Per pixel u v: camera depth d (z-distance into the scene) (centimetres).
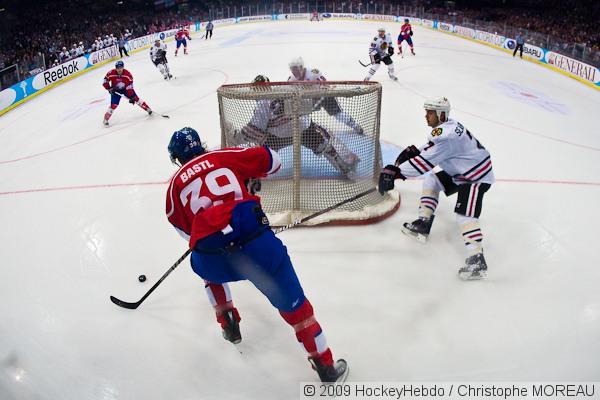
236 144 384
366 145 382
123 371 235
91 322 272
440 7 3378
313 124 370
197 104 844
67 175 526
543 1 2920
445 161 304
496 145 596
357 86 371
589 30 2239
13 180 525
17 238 381
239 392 221
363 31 2147
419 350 243
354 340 251
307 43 1695
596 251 337
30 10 2719
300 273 310
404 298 284
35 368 239
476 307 275
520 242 349
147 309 283
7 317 280
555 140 627
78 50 1547
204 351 247
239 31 2341
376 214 369
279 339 255
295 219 361
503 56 1549
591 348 242
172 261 338
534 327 258
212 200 205
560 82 1136
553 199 429
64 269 331
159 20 3056
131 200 446
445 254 330
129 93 717
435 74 1108
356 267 316
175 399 218
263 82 396
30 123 820
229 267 210
